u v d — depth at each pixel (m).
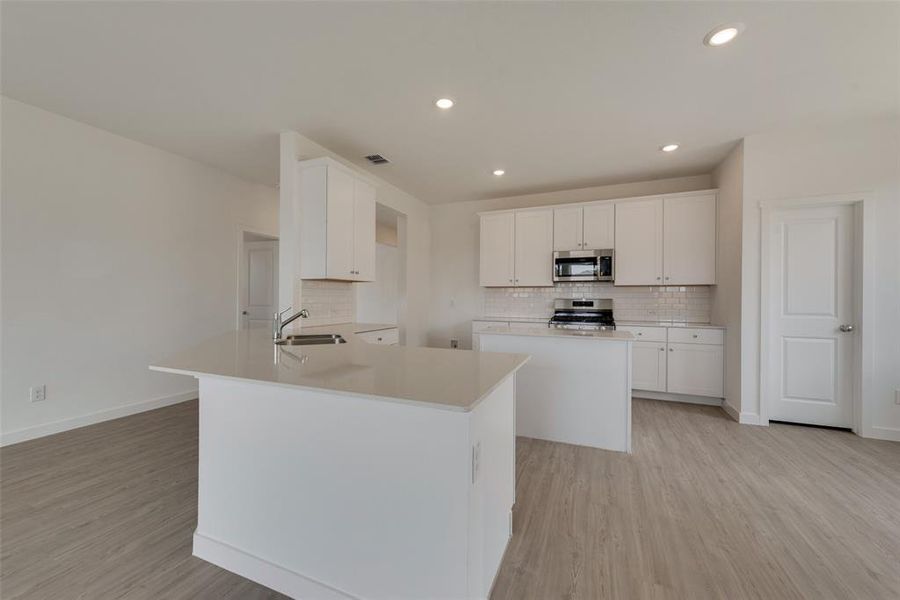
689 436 2.95
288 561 1.37
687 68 2.24
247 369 1.41
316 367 1.46
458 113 2.79
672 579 1.43
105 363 3.19
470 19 1.85
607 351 2.73
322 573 1.31
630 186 4.50
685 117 2.86
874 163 2.88
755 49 2.06
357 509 1.25
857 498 2.01
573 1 1.73
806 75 2.31
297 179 3.14
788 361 3.20
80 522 1.77
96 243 3.12
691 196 3.96
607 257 4.23
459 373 1.36
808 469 2.36
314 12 1.80
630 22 1.87
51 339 2.87
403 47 2.06
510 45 2.04
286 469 1.37
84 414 3.06
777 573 1.46
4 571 1.45
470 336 5.39
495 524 1.43
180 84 2.44
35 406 2.79
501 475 1.53
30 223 2.75
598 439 2.74
